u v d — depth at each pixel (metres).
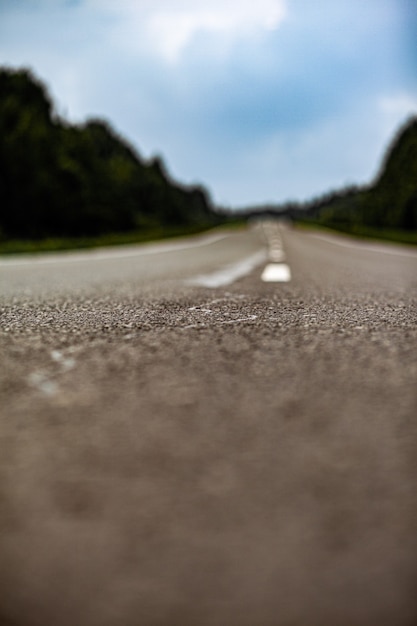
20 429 1.26
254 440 1.18
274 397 1.51
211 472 1.02
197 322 2.87
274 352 2.12
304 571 0.72
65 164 42.94
